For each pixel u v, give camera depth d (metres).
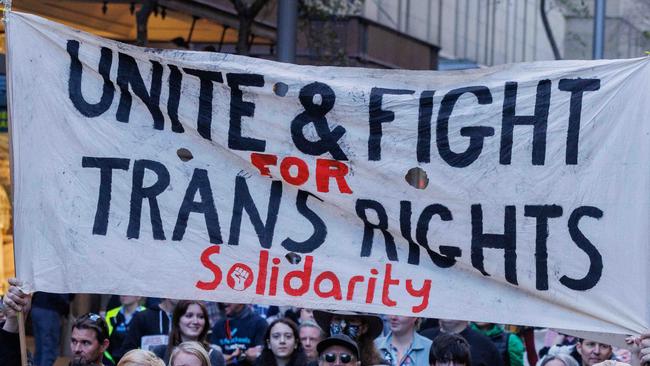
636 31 35.12
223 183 6.87
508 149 6.77
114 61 6.87
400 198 6.80
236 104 6.85
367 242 6.84
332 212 6.86
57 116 6.88
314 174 6.83
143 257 6.85
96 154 6.87
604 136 6.72
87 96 6.88
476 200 6.78
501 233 6.76
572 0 35.31
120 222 6.86
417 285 6.80
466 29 36.19
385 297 6.81
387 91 6.82
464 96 6.79
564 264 6.71
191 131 6.87
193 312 9.77
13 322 7.03
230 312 11.74
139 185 6.86
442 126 6.79
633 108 6.71
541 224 6.73
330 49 22.56
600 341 7.45
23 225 6.86
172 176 6.86
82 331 8.80
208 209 6.86
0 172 16.31
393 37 27.48
